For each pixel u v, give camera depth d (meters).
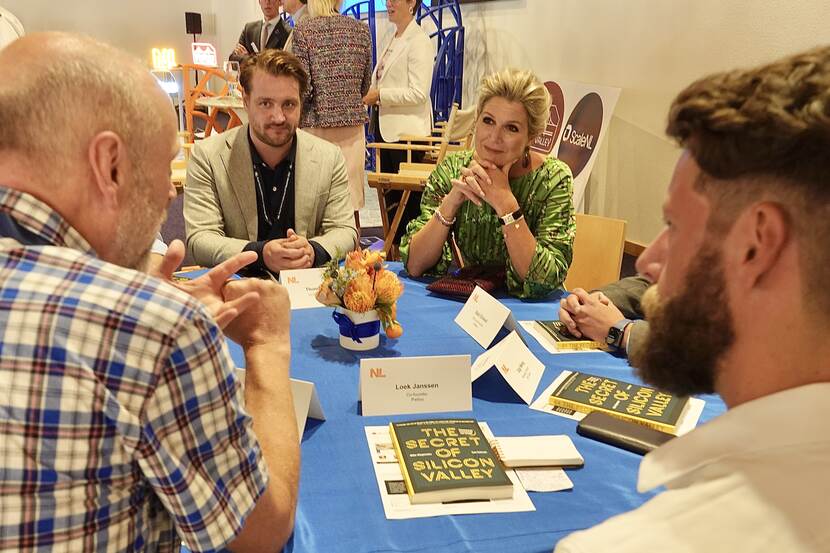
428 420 1.16
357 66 3.88
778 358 0.53
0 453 0.59
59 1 9.30
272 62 2.12
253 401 0.89
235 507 0.68
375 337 1.53
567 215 2.06
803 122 0.48
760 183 0.51
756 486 0.49
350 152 4.03
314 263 2.16
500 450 1.09
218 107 6.29
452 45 5.18
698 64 2.99
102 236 0.68
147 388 0.60
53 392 0.59
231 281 1.02
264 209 2.33
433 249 2.07
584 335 1.61
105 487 0.61
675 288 0.59
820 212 0.48
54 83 0.62
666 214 0.59
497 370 1.41
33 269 0.62
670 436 1.15
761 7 2.65
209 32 10.49
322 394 1.31
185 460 0.63
